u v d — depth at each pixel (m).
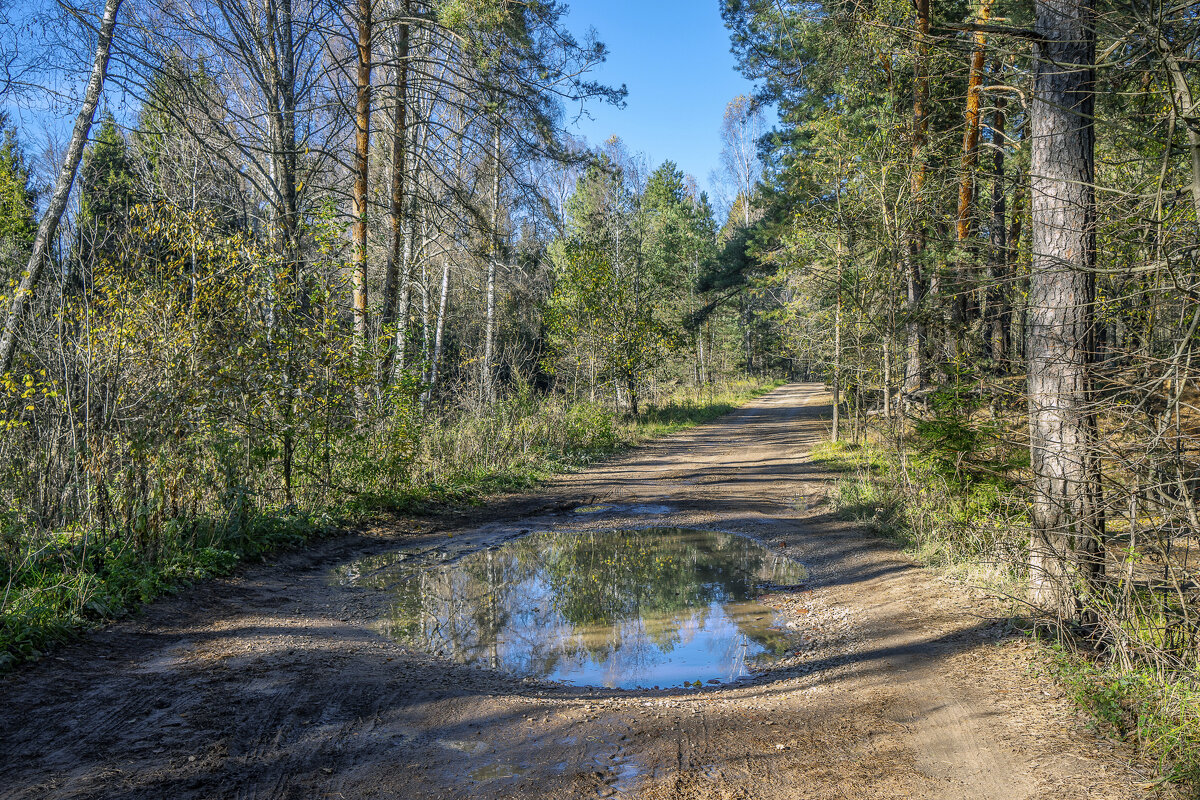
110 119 10.84
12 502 6.47
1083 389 5.36
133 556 6.73
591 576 8.85
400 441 12.02
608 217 31.70
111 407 7.16
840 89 16.41
